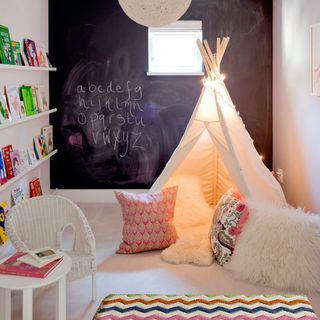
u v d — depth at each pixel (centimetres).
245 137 386
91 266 263
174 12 263
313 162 385
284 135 467
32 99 421
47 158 457
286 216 299
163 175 375
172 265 320
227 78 505
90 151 512
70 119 508
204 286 287
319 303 264
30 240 272
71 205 280
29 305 197
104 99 506
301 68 411
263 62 503
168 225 346
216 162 423
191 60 508
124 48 501
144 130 510
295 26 425
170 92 506
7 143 361
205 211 392
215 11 498
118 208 486
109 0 497
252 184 357
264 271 288
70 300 269
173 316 243
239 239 309
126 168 514
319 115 368
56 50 501
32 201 274
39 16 462
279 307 252
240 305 255
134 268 316
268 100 506
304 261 283
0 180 326
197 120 377
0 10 345
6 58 343
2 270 207
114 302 259
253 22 499
